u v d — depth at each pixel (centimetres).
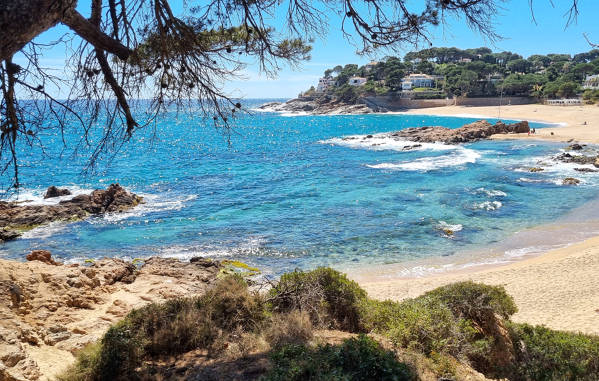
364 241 2141
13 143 400
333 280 939
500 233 2231
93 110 430
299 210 2764
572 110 10981
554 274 1608
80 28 333
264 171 4425
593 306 1320
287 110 19812
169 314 723
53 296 964
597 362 805
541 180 3494
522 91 14488
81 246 2102
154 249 2053
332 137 8256
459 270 1764
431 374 613
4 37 266
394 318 822
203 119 478
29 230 2333
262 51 502
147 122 459
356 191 3294
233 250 2027
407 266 1822
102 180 3934
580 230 2228
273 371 541
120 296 1123
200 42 456
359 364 550
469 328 820
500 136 6750
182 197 3212
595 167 3944
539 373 802
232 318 752
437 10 436
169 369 595
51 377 602
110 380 561
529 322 1249
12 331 648
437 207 2741
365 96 17050
